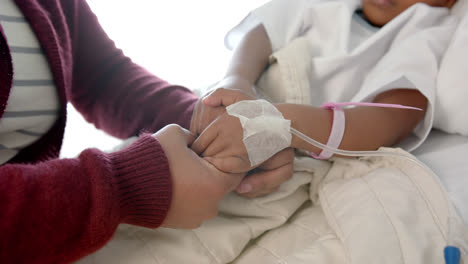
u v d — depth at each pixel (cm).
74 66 77
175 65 130
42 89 57
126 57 85
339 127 62
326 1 92
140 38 130
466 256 45
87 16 77
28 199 35
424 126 70
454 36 71
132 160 44
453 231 48
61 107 61
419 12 82
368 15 92
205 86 96
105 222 39
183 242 52
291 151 60
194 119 62
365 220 53
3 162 60
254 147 53
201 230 54
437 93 70
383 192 57
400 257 48
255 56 84
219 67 129
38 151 63
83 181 39
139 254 50
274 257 53
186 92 79
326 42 89
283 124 55
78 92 81
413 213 53
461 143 70
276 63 84
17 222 34
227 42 100
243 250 57
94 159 41
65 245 38
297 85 78
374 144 65
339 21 86
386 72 71
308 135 61
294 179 64
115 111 79
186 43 131
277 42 90
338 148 63
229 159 52
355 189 59
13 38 53
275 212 60
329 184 64
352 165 65
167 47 131
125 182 43
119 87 79
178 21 130
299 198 65
